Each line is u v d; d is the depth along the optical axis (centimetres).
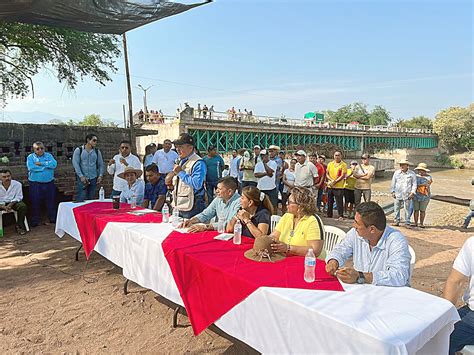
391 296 231
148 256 356
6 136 758
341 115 9988
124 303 399
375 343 179
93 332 340
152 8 504
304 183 928
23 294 419
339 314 203
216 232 385
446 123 6400
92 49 1184
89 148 763
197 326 291
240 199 382
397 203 904
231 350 311
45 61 1223
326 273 268
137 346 317
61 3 465
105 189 965
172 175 484
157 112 2792
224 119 2847
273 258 296
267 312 233
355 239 295
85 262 531
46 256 557
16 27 1038
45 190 750
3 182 677
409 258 271
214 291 275
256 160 905
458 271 255
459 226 966
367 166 951
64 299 408
